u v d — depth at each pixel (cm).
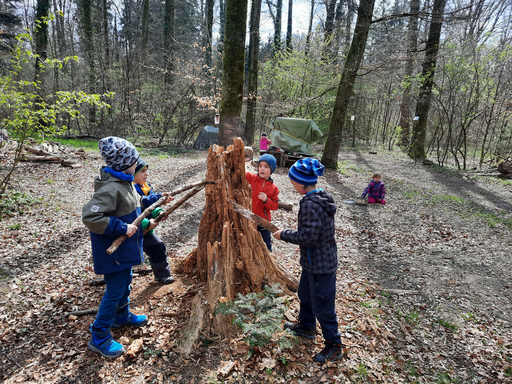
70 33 2205
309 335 278
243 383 229
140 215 245
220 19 2839
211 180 321
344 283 398
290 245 526
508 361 267
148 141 1597
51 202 648
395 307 349
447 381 244
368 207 805
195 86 1641
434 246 550
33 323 286
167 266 349
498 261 484
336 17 2150
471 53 1362
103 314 242
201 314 280
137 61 1681
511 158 1275
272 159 346
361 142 2545
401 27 1487
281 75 2011
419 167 1462
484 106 1359
